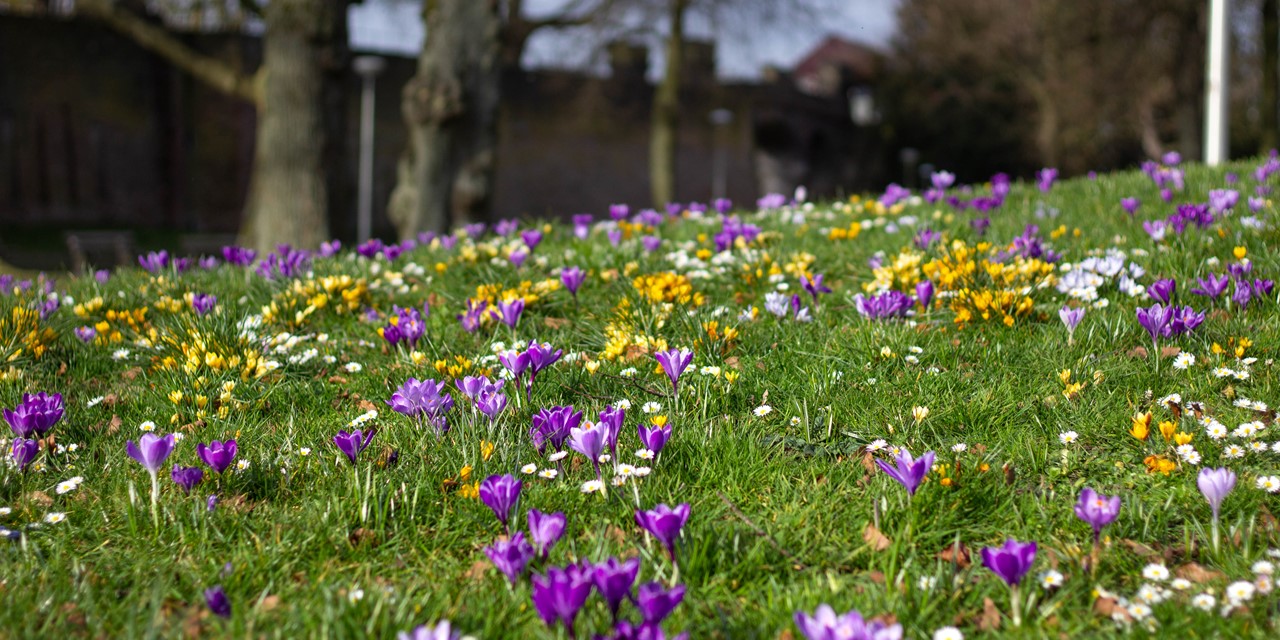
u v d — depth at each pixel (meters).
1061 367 4.20
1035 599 2.62
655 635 2.10
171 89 32.16
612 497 3.23
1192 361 4.02
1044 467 3.48
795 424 3.87
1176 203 7.24
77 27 30.88
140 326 5.59
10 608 2.65
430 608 2.66
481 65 16.08
